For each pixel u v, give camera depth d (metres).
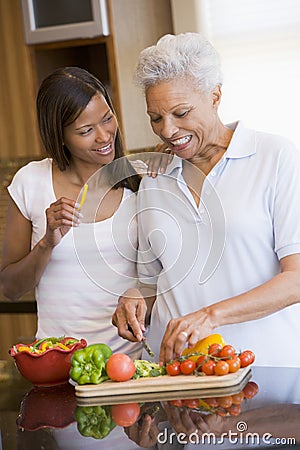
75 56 4.33
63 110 2.35
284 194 2.20
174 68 2.10
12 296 2.70
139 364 2.07
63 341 2.22
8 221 2.64
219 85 2.21
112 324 2.44
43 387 2.15
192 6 3.98
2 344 4.02
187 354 2.08
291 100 3.98
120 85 3.90
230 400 1.86
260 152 2.26
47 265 2.51
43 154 4.11
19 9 3.99
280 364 2.26
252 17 3.96
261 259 2.25
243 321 2.08
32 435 1.75
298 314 2.30
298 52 3.93
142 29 4.04
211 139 2.24
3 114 4.14
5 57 4.07
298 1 3.88
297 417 1.72
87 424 1.79
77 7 3.88
